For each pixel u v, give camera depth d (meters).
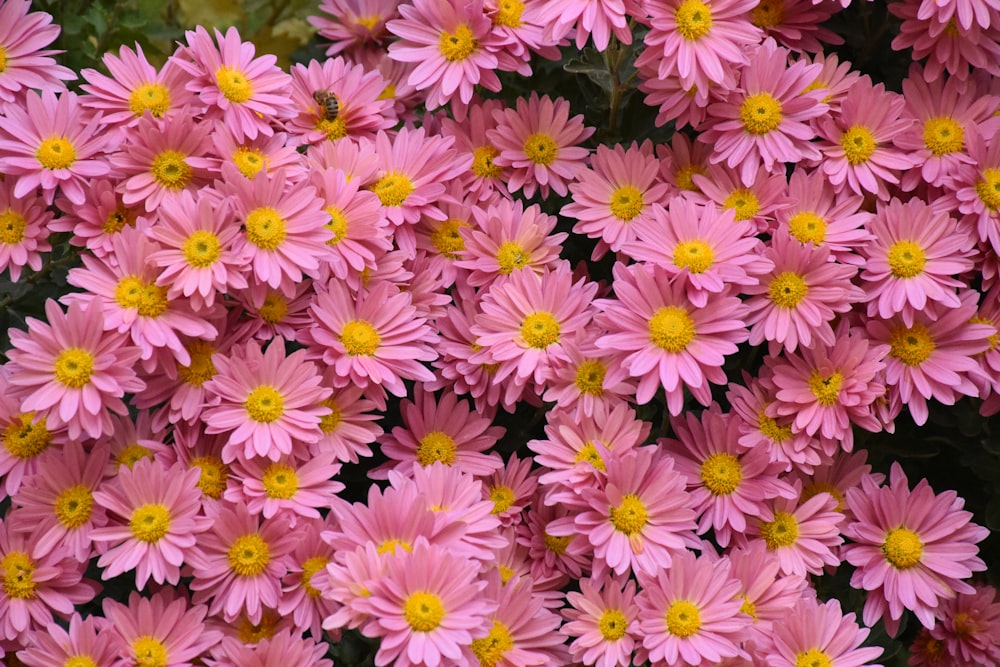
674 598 1.13
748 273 1.15
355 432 1.17
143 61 1.18
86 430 1.12
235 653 1.12
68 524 1.13
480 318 1.17
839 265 1.15
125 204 1.15
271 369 1.14
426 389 1.19
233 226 1.13
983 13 1.18
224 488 1.15
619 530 1.14
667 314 1.14
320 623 1.14
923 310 1.17
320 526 1.14
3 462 1.14
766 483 1.16
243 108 1.17
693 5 1.17
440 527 1.11
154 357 1.13
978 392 1.17
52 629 1.11
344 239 1.17
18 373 1.11
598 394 1.17
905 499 1.17
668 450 1.18
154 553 1.12
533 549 1.17
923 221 1.18
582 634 1.14
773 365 1.17
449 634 1.08
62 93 1.18
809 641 1.13
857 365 1.16
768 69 1.18
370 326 1.17
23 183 1.15
